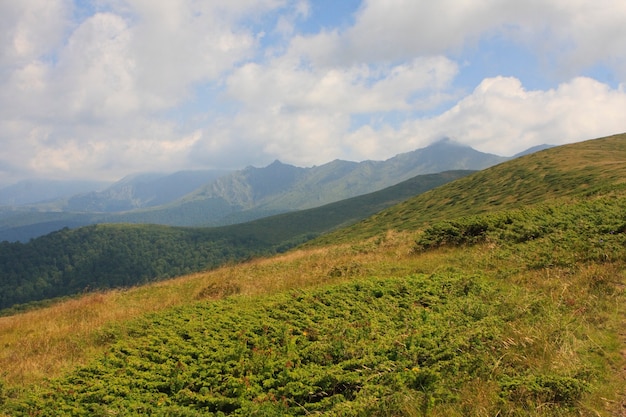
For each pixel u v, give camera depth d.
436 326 7.71
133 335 10.46
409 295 10.18
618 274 9.66
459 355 6.38
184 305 12.82
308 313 9.54
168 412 5.45
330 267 16.52
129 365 7.49
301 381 6.02
